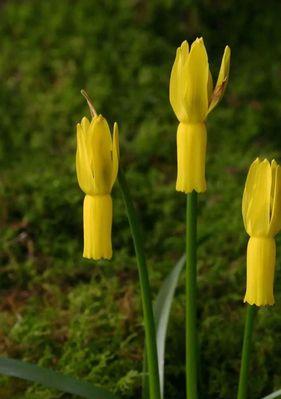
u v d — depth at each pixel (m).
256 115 0.76
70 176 0.66
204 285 0.57
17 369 0.44
